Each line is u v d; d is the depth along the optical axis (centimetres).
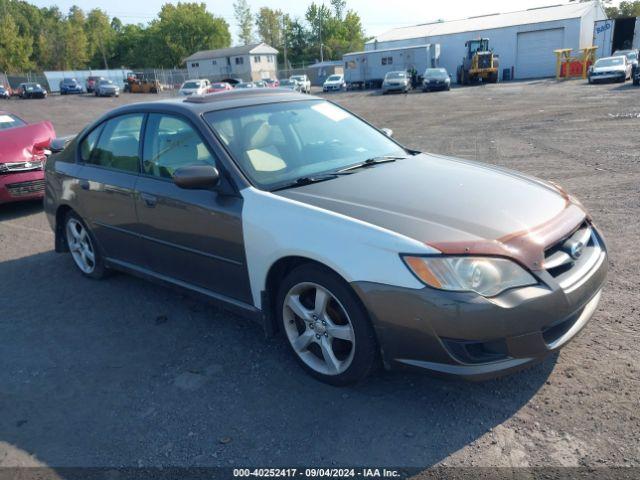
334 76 4772
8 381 329
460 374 247
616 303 369
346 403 284
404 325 251
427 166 357
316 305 291
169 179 366
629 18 4303
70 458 258
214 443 261
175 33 9162
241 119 366
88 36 10269
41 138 780
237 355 340
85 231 468
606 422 254
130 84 5641
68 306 432
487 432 255
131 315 408
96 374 330
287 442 258
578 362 303
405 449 248
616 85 2716
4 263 551
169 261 379
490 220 270
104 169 425
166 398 300
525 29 4478
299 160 352
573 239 280
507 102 2200
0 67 7650
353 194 303
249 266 315
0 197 731
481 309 238
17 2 10475
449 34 4875
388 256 253
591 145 995
